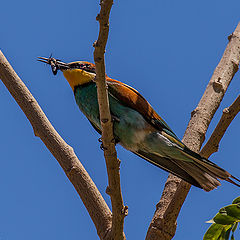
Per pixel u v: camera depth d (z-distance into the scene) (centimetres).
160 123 958
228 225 748
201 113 977
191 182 866
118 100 955
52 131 855
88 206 802
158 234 819
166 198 875
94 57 664
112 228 754
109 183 739
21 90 877
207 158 905
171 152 934
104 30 631
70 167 823
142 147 970
